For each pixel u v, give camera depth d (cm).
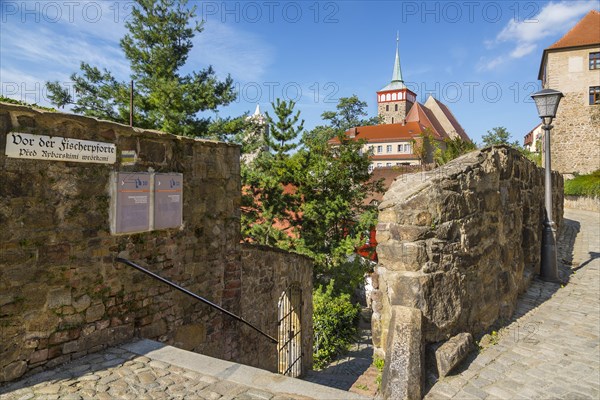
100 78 1886
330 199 1745
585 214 1822
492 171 488
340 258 1634
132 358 417
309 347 1020
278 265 845
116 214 451
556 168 3189
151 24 1980
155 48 1934
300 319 963
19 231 373
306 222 1725
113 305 455
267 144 1883
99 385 358
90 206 430
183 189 561
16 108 365
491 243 474
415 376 327
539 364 378
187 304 568
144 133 487
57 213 402
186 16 2020
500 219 505
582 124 3114
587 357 392
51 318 396
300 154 1800
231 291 662
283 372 932
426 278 371
